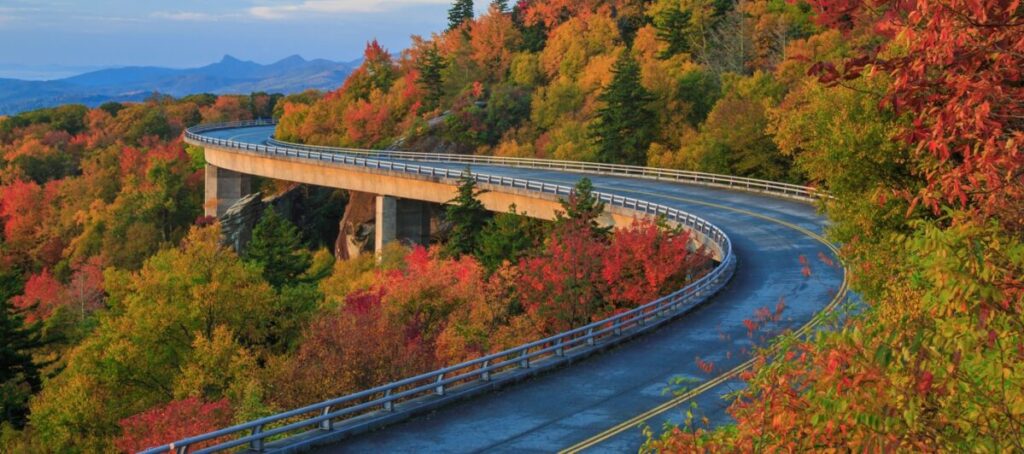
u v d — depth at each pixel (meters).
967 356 6.08
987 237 6.42
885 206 26.83
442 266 47.72
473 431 21.58
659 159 88.25
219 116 196.75
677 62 110.56
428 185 80.12
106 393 44.69
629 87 93.06
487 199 72.12
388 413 22.25
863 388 6.12
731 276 40.66
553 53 129.38
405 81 143.50
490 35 139.12
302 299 51.41
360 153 111.62
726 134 78.38
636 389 24.91
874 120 26.47
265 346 49.38
